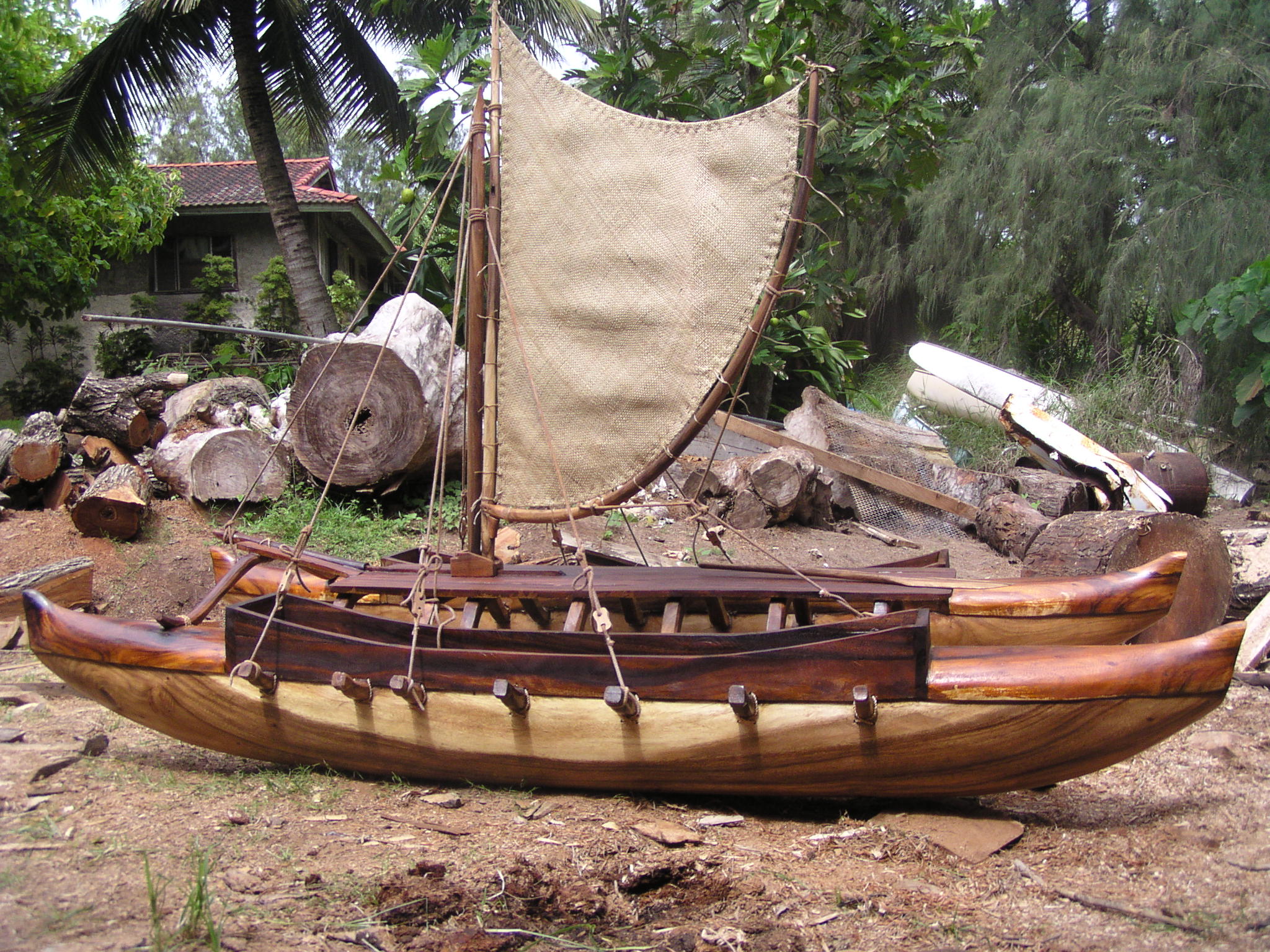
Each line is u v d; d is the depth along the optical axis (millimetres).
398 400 8148
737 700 3533
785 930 2900
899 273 17562
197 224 19703
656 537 8664
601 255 4496
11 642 6086
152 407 9102
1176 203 14461
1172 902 3119
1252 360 12914
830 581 4426
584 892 3066
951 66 11461
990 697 3496
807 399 10602
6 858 3125
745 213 4441
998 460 12070
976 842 3559
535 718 3803
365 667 3953
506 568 4637
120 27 12922
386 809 3775
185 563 7172
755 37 9594
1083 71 16703
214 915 2812
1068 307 16422
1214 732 4816
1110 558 6477
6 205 14508
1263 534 8258
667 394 4484
